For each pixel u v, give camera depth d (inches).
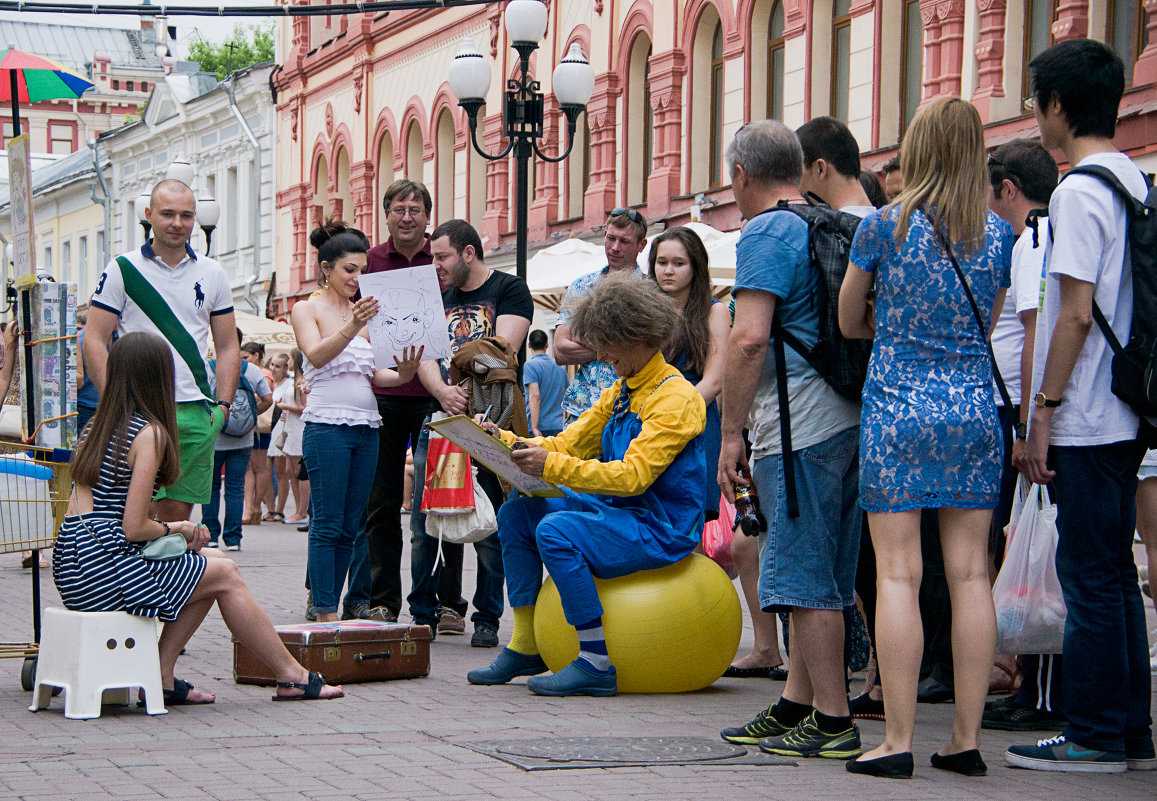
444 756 209.8
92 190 1883.6
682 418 257.6
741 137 221.6
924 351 197.3
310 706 251.1
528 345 672.4
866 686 275.4
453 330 339.0
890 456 195.6
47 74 333.1
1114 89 208.1
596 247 605.0
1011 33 649.0
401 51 1240.2
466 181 1141.1
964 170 198.2
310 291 1403.8
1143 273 201.0
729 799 185.3
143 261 295.3
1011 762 207.9
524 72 519.2
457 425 251.1
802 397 208.7
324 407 327.3
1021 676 254.7
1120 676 204.2
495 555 329.4
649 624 261.3
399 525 349.4
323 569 328.8
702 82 874.1
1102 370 203.2
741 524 212.8
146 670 241.6
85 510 243.8
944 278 196.5
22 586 442.3
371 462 334.0
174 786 190.2
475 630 332.5
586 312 257.9
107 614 239.6
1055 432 205.0
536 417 569.0
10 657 267.9
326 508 328.5
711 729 232.2
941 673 266.2
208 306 301.9
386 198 346.0
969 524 199.0
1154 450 213.5
